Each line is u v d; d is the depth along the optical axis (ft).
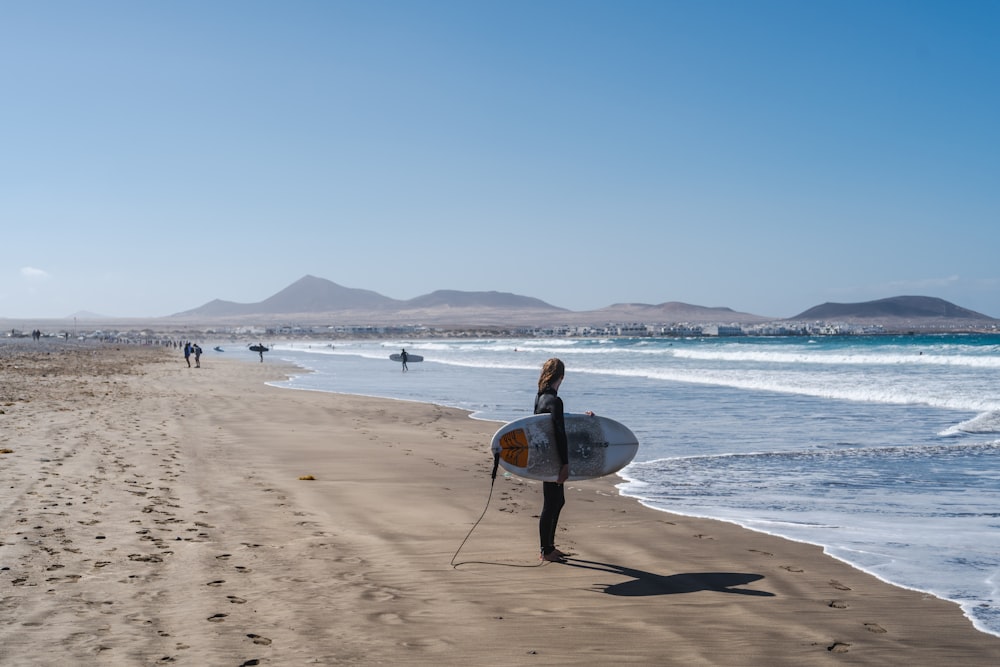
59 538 21.74
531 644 14.46
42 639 14.28
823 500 30.19
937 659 13.91
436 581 18.61
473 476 35.09
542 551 20.72
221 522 24.54
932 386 85.56
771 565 20.56
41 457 35.91
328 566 19.74
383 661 13.47
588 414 22.54
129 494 28.27
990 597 17.81
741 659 13.82
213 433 48.62
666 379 110.93
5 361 145.07
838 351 217.97
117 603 16.46
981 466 38.14
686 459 41.14
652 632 15.23
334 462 38.50
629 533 24.27
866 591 18.26
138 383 97.09
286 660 13.44
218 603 16.57
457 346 421.59
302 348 417.90
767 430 53.57
